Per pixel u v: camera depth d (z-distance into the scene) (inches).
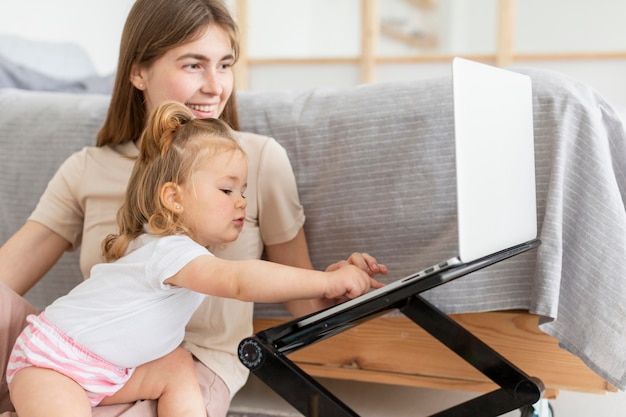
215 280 37.0
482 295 47.3
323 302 44.8
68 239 52.1
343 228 51.2
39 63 108.6
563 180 45.6
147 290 38.6
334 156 51.3
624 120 53.0
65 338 38.6
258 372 37.8
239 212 41.5
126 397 41.0
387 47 154.2
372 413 56.6
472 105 35.8
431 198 49.0
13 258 49.9
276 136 53.1
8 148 58.9
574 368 48.0
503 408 43.4
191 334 46.8
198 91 48.0
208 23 47.1
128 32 48.4
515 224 40.0
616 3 136.5
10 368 38.7
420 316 45.2
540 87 47.3
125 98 49.8
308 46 161.6
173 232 39.9
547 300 43.4
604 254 44.4
